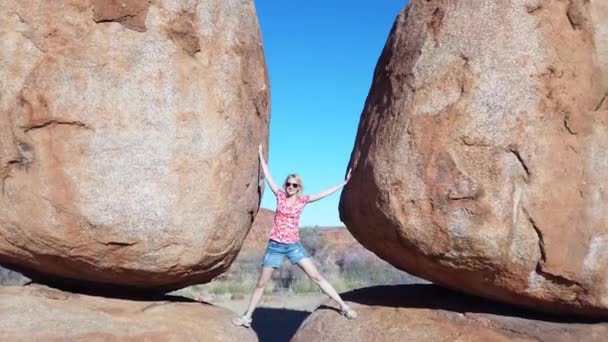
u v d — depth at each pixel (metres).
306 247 27.02
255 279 17.02
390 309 5.59
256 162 5.71
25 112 4.63
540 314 5.26
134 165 4.71
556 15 4.77
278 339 8.81
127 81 4.75
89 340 4.46
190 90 4.94
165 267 4.92
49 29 4.69
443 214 4.68
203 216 4.93
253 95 5.55
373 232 5.38
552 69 4.68
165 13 4.91
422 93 4.88
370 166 5.15
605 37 4.76
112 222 4.68
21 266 5.33
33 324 4.49
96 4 4.75
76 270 5.02
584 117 4.67
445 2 5.09
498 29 4.76
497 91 4.65
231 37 5.27
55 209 4.65
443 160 4.69
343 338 5.40
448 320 5.26
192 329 5.03
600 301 4.66
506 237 4.58
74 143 4.64
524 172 4.59
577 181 4.59
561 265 4.55
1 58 4.64
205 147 4.95
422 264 5.16
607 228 4.57
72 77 4.67
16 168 4.68
